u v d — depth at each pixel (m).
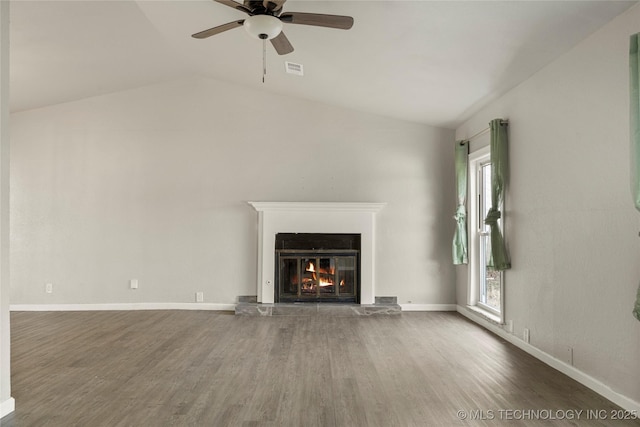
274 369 3.69
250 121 6.38
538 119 3.97
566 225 3.53
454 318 5.80
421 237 6.36
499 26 3.33
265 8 3.03
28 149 6.27
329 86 5.60
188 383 3.37
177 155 6.35
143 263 6.29
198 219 6.33
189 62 5.84
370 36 3.95
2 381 2.84
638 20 2.77
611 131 3.00
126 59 5.37
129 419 2.75
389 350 4.27
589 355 3.26
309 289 6.18
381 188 6.38
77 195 6.27
